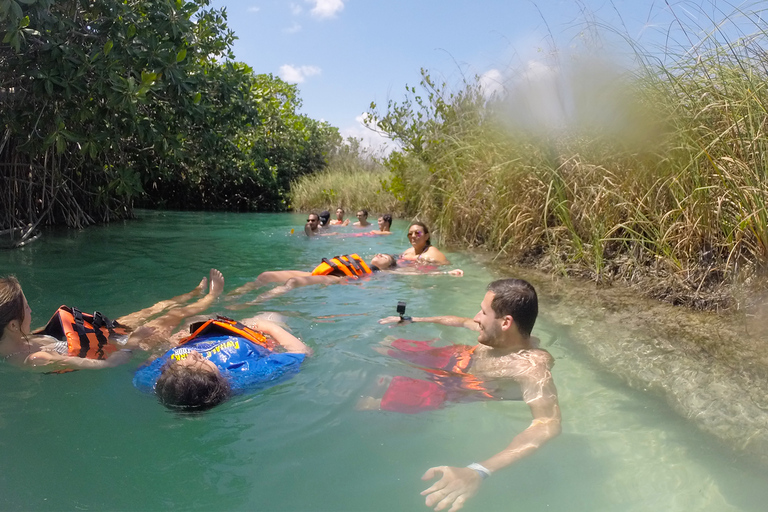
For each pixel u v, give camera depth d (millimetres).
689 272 2361
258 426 1337
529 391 1516
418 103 6082
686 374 1639
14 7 2961
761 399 1442
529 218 3518
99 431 1289
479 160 4395
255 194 10219
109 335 1906
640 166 2775
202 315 2266
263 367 1650
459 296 2678
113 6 3623
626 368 1743
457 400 1495
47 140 3557
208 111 5074
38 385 1530
